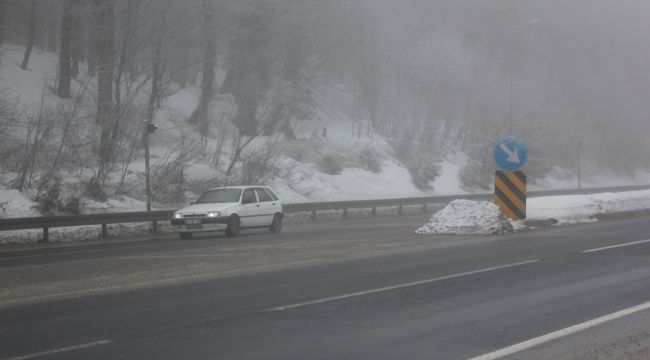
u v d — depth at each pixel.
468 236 19.00
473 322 8.28
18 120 31.59
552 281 11.19
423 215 35.44
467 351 6.96
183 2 41.59
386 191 45.94
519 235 19.03
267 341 7.49
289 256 15.30
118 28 38.50
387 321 8.41
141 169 33.62
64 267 14.27
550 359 6.64
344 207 33.25
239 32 47.03
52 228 24.33
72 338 7.71
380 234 21.34
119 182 31.48
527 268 12.63
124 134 34.69
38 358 6.87
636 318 8.37
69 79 40.50
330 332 7.88
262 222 23.72
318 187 41.03
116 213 24.67
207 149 40.44
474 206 19.95
